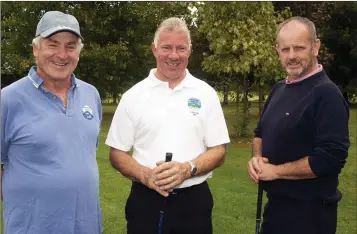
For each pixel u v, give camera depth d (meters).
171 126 2.72
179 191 2.74
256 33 8.98
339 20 23.55
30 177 2.34
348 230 4.44
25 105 2.36
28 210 2.35
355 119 16.16
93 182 2.53
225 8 8.80
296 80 2.67
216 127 2.83
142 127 2.74
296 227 2.60
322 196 2.56
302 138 2.57
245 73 10.13
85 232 2.48
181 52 2.72
